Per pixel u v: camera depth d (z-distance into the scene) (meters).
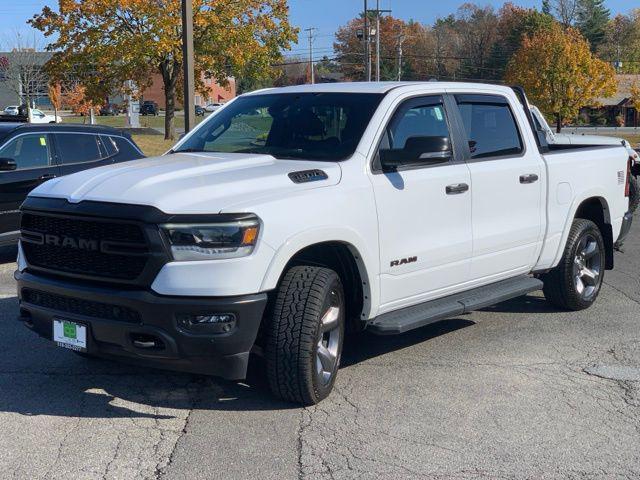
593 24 111.94
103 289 4.41
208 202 4.36
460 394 5.20
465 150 5.93
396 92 5.59
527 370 5.71
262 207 4.43
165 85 33.72
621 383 5.46
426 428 4.63
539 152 6.71
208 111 76.19
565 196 6.87
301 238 4.57
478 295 6.02
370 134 5.27
